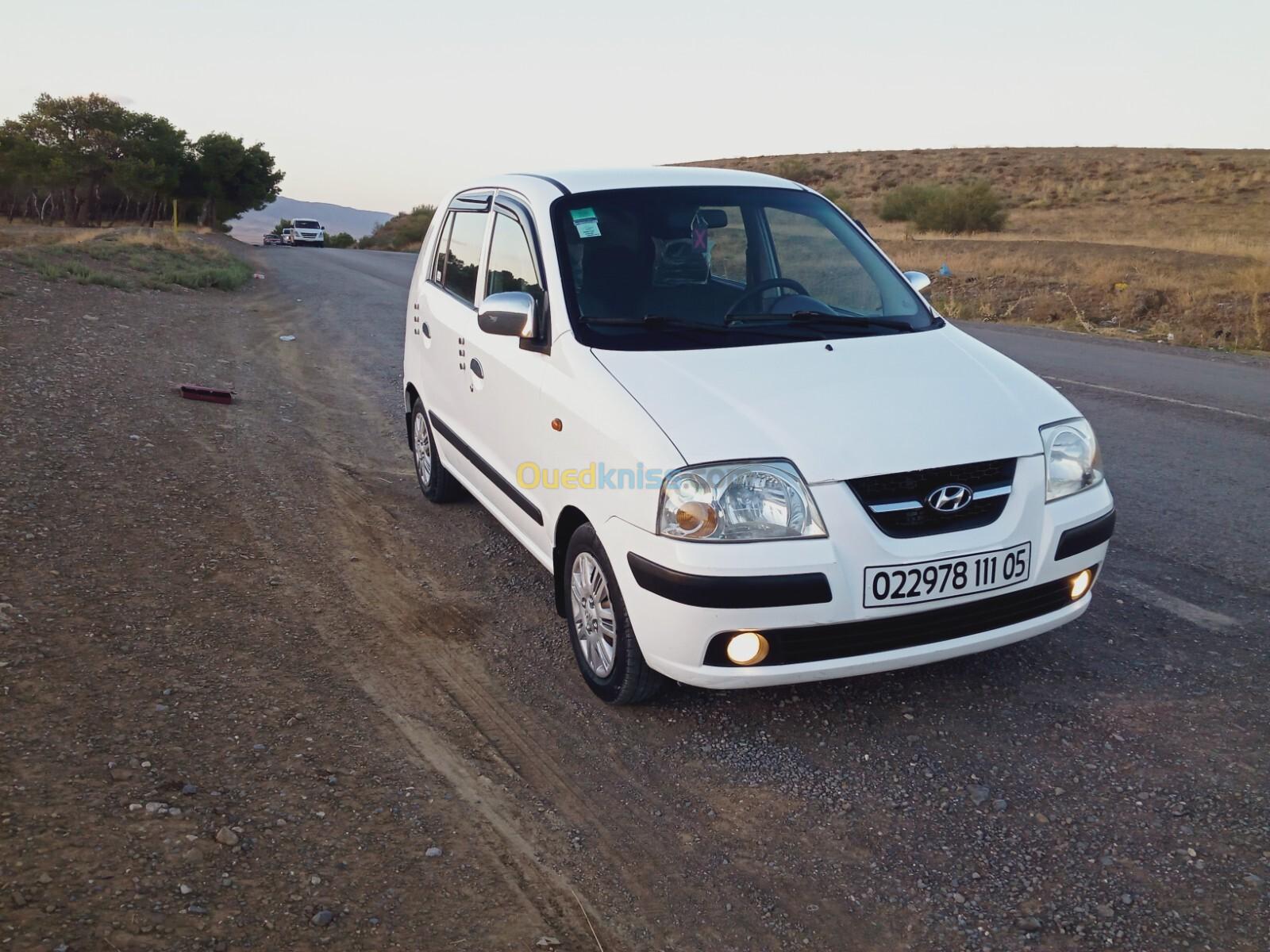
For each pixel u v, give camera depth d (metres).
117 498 5.62
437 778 3.29
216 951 2.42
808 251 4.67
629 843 3.02
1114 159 60.53
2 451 6.06
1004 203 48.44
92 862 2.69
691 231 4.43
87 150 62.22
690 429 3.37
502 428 4.61
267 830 2.92
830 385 3.65
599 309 4.12
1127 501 6.19
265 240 61.81
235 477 6.31
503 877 2.82
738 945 2.60
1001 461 3.44
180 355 10.23
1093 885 2.80
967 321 16.56
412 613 4.59
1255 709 3.72
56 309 11.86
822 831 3.07
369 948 2.48
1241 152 61.78
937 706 3.79
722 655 3.31
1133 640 4.30
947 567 3.32
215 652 4.03
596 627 3.82
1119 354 12.30
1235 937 2.60
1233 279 19.22
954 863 2.91
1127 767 3.37
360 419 8.30
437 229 6.27
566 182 4.74
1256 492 6.34
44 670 3.71
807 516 3.25
